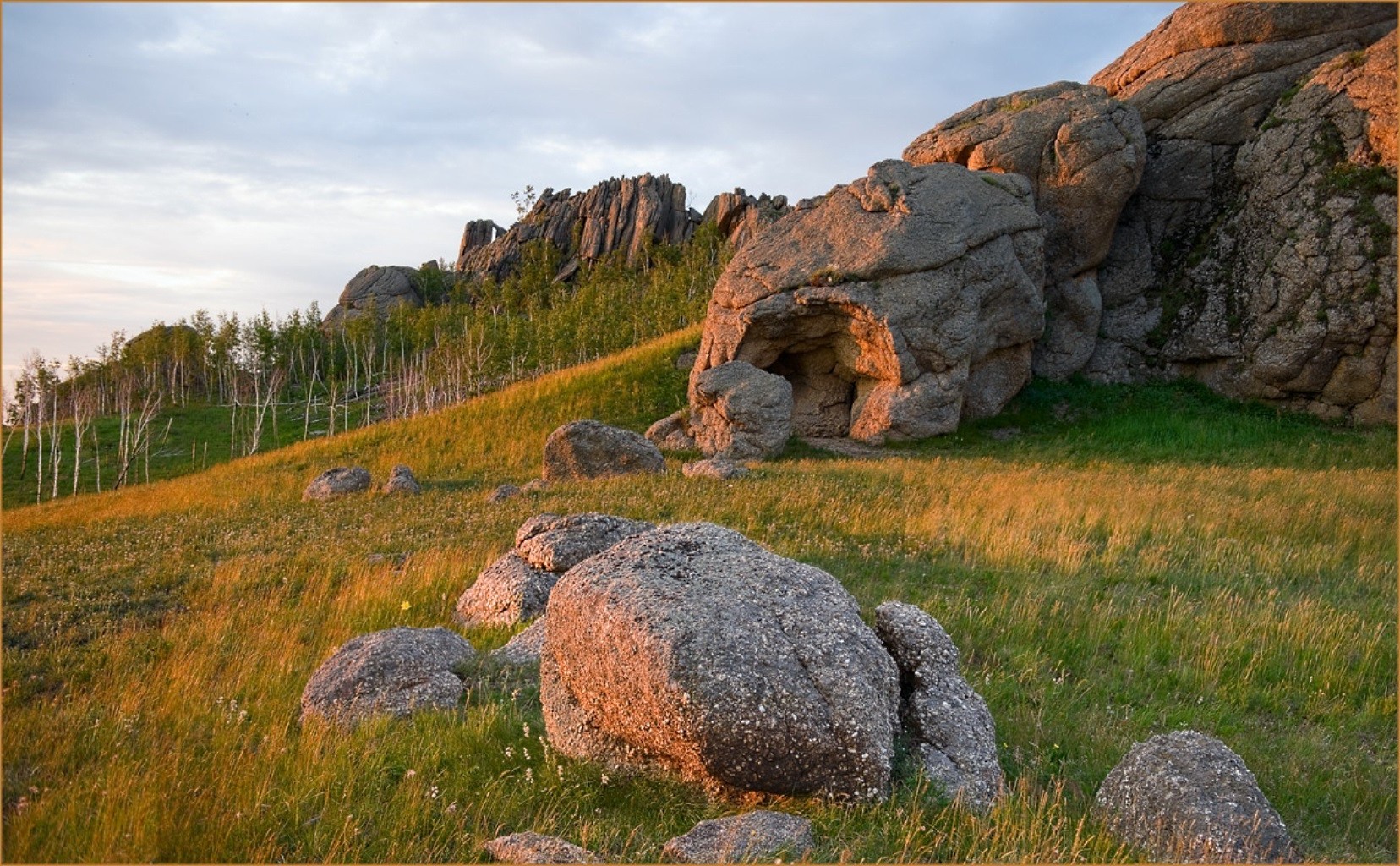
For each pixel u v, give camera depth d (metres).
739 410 28.69
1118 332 35.69
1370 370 29.78
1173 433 30.36
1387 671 10.14
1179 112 36.03
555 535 12.66
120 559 16.31
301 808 6.39
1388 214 29.73
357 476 24.27
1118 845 6.32
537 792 6.77
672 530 8.00
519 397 36.44
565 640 7.30
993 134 35.28
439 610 12.43
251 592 13.61
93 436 58.53
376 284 120.25
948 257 30.27
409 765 7.16
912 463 25.45
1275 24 35.03
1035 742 8.12
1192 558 14.68
